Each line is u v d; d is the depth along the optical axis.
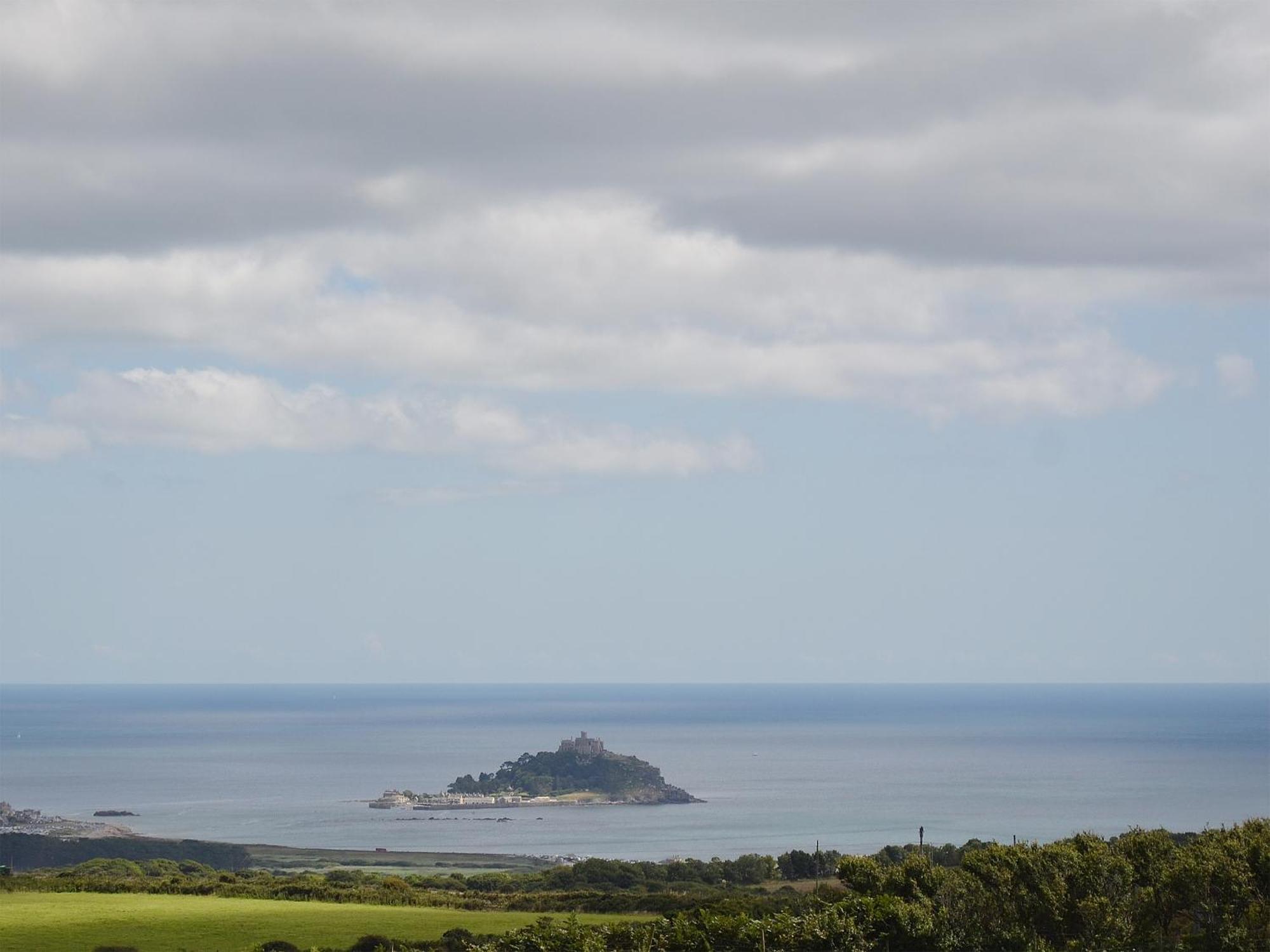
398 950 65.38
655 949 59.53
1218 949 54.44
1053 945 56.41
